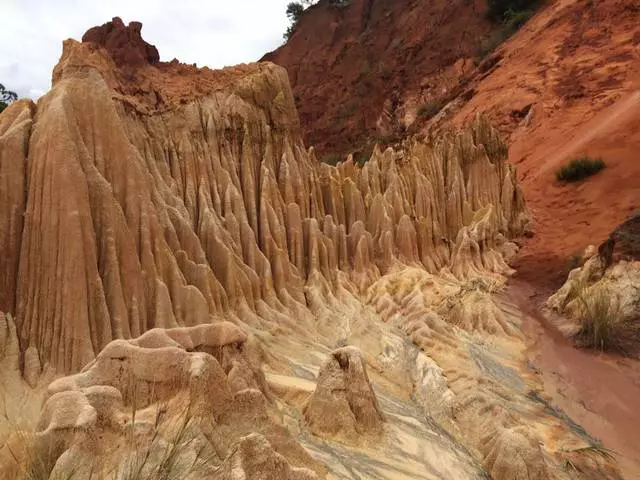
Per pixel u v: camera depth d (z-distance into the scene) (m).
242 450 5.30
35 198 9.31
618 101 28.73
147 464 5.00
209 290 11.32
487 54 46.09
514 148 31.77
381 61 56.47
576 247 18.77
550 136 30.31
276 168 15.73
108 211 9.77
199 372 6.21
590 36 35.53
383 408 9.20
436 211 19.16
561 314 13.98
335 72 61.03
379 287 14.86
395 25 60.22
